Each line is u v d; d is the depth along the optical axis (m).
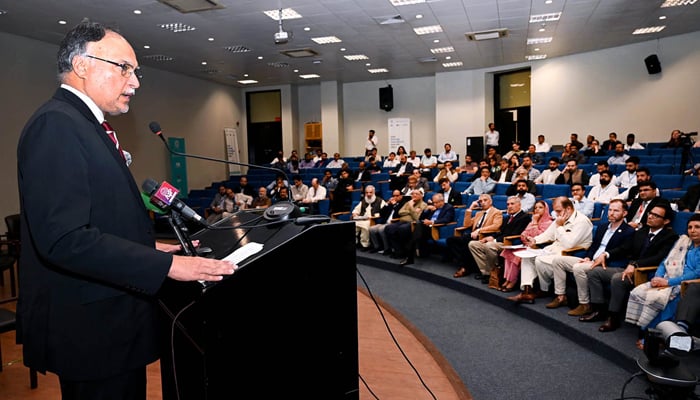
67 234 0.90
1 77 7.82
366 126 14.88
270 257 1.10
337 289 1.28
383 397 2.46
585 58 11.24
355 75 13.45
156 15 7.16
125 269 0.92
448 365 2.84
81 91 1.07
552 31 9.02
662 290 3.00
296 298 1.18
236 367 1.06
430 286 5.13
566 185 6.61
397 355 3.03
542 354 3.25
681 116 9.83
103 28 1.09
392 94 14.29
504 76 13.40
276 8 7.02
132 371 1.07
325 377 1.26
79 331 1.00
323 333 1.25
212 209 8.96
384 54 10.64
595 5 7.47
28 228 1.04
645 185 4.65
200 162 12.94
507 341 3.52
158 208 1.19
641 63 10.36
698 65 9.45
